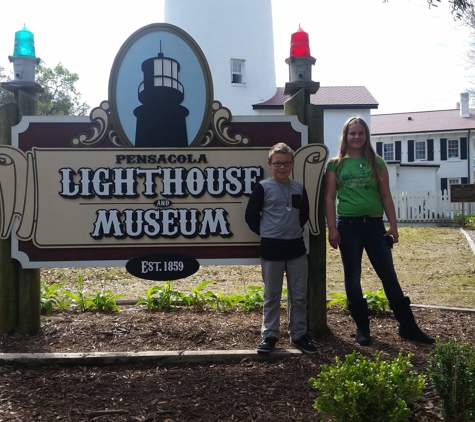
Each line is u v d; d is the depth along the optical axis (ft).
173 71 15.56
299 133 15.62
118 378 12.74
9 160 15.39
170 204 15.60
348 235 15.14
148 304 18.66
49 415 10.77
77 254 15.53
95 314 17.90
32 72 15.96
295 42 15.87
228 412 10.89
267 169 15.66
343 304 18.76
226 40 74.54
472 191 61.16
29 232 15.43
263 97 77.66
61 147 15.49
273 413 10.80
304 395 11.64
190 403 11.32
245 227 15.62
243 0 75.36
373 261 15.23
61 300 20.33
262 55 77.46
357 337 14.98
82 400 11.50
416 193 70.69
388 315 18.11
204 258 15.57
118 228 15.51
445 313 18.56
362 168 15.03
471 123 110.01
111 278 28.66
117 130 15.52
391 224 15.21
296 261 14.17
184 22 74.74
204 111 15.57
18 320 15.57
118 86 15.52
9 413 10.81
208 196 15.61
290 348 14.38
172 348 14.46
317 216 15.51
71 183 15.51
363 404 9.32
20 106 15.67
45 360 13.47
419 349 14.52
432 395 11.37
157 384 12.34
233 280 28.22
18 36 15.84
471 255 36.94
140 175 15.56
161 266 15.51
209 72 15.52
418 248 40.86
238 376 12.76
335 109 77.66
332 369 9.90
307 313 15.83
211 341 14.99
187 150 15.56
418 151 113.09
